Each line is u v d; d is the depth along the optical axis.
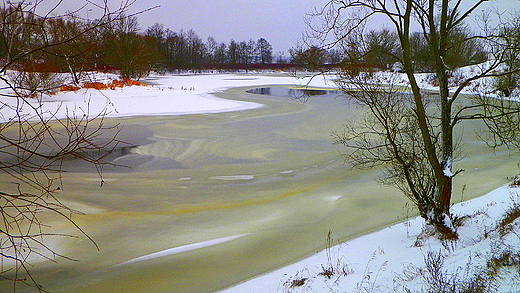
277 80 65.38
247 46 117.00
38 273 7.59
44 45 3.00
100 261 8.08
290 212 10.75
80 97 29.77
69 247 8.64
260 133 21.11
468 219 8.37
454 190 12.16
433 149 7.09
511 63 6.95
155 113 26.88
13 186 12.14
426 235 7.61
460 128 22.70
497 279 4.74
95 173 13.89
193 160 15.98
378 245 7.84
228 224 9.95
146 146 17.92
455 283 4.84
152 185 12.88
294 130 21.86
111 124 22.59
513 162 15.53
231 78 71.56
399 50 10.02
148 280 7.30
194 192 12.31
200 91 43.03
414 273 5.79
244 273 7.45
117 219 10.19
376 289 5.47
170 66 95.62
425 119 7.56
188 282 7.19
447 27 7.07
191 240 9.04
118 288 7.04
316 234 9.20
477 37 6.93
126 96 33.22
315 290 5.92
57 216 10.16
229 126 22.95
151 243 8.88
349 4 6.96
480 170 14.48
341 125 23.02
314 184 13.16
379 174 14.02
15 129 17.78
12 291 6.96
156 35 82.25
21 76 3.29
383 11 6.74
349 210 10.74
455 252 6.41
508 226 6.73
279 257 8.09
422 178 7.77
